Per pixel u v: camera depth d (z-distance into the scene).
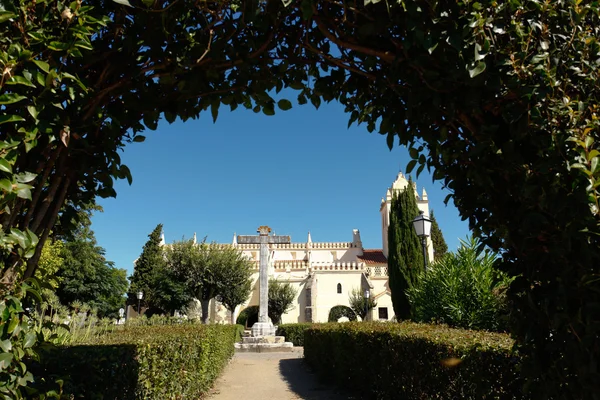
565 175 1.98
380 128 3.02
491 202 2.42
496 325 7.52
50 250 21.78
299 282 40.62
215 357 10.56
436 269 9.20
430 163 3.23
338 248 50.75
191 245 32.06
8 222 2.05
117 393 4.01
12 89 1.97
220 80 2.91
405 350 5.68
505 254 2.61
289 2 2.31
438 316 8.47
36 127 1.99
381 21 2.31
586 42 2.16
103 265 39.22
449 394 4.38
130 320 16.97
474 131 2.34
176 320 21.83
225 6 2.50
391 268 20.59
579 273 1.95
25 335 2.08
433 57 2.29
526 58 2.15
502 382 3.30
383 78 2.72
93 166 2.63
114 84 2.46
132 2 2.38
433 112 2.44
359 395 8.05
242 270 32.50
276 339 23.75
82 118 2.35
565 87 2.10
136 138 3.04
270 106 3.15
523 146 2.17
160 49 2.45
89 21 2.10
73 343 5.22
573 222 1.89
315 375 11.81
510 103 2.15
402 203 20.86
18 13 1.88
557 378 2.16
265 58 2.83
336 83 3.08
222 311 39.88
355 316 36.97
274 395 8.91
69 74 2.06
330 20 2.56
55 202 2.51
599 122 2.00
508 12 2.16
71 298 36.47
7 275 2.00
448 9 2.16
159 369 5.60
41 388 2.57
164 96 2.81
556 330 2.11
